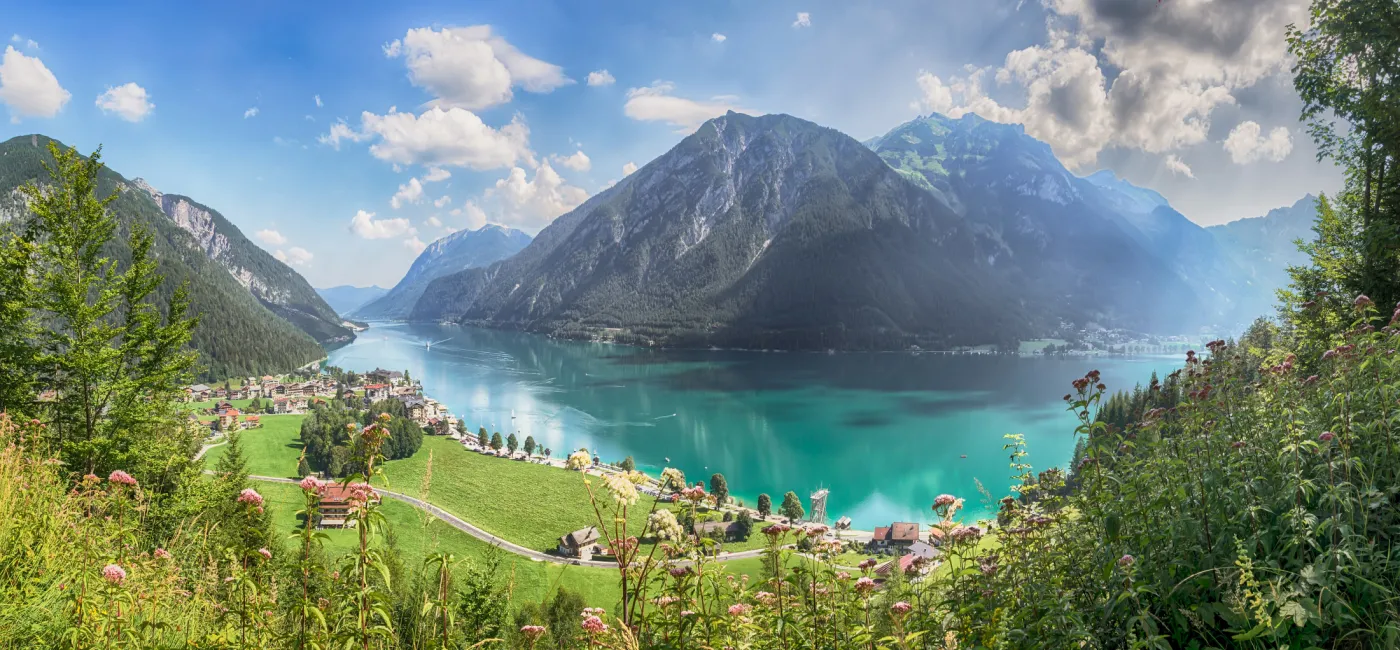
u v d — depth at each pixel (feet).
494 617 37.63
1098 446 19.66
